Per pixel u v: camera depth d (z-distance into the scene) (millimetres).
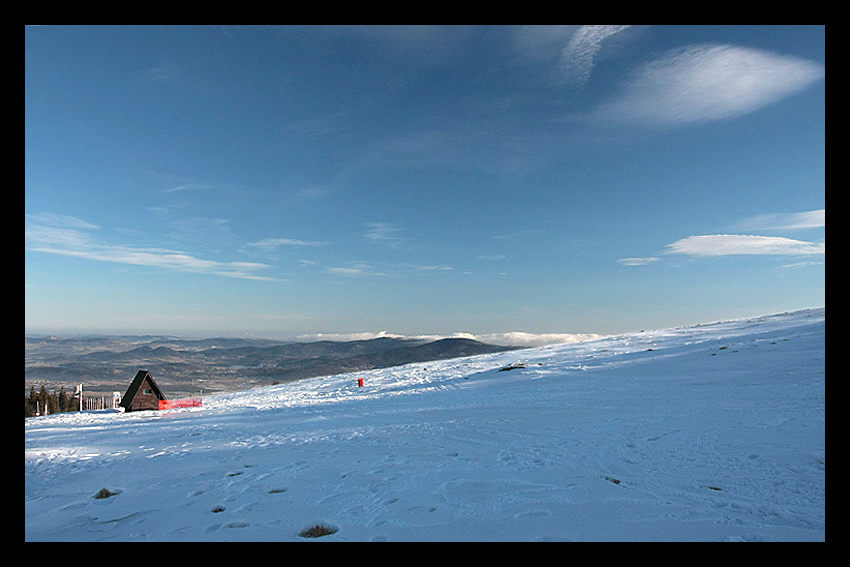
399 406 26375
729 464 9297
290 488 9305
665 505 7285
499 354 71875
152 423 25984
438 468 10344
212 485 9969
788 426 12203
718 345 43375
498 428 15562
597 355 51062
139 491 9883
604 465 9805
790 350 32094
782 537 5988
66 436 21047
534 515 7090
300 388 53688
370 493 8648
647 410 17047
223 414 29484
